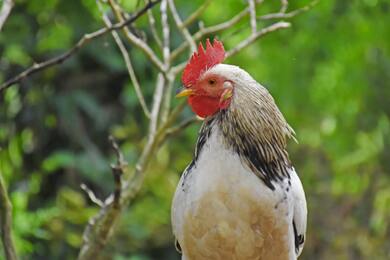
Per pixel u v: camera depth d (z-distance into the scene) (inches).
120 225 527.8
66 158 525.3
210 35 484.1
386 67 671.1
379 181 624.1
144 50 333.4
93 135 569.9
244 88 271.1
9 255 304.0
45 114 565.9
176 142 578.6
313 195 600.4
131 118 570.3
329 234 591.8
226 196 265.0
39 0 543.2
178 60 515.2
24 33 555.5
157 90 350.0
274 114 273.3
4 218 302.7
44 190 573.3
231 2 593.6
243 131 268.5
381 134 660.7
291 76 653.3
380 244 602.9
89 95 562.9
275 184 268.8
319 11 634.2
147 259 526.3
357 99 676.1
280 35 644.1
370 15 666.2
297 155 616.7
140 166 333.7
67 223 532.4
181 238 275.1
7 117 570.3
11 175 548.4
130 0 469.7
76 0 556.7
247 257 270.4
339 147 647.8
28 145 577.0
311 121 663.1
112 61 547.5
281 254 272.1
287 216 269.4
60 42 546.3
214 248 269.9
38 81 562.6
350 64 674.8
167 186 561.0
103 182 546.0
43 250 527.5
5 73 565.6
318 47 660.7
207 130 274.5
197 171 270.1
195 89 274.7
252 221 266.2
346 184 611.5
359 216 604.4
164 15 354.0
